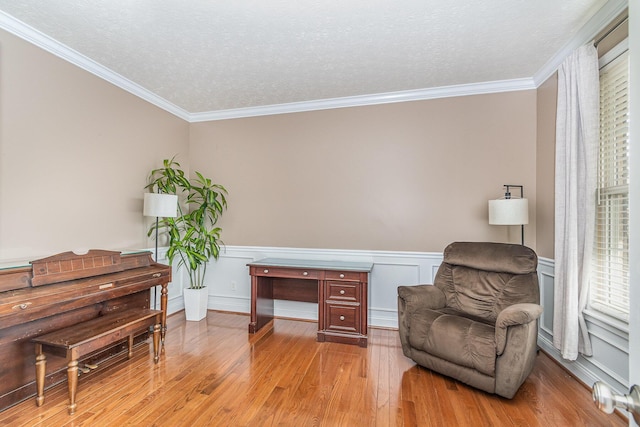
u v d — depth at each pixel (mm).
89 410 1980
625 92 2070
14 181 2322
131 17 2215
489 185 3277
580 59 2266
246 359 2693
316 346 2977
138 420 1891
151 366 2557
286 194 3859
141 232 3455
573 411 2004
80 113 2785
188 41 2514
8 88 2277
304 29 2344
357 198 3631
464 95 3338
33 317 1911
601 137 2279
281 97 3625
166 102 3748
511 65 2875
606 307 2184
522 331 2037
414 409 2018
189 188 3754
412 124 3482
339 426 1855
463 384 2309
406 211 3492
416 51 2641
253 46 2576
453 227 3369
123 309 2809
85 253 2404
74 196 2742
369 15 2182
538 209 3111
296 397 2139
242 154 4004
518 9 2119
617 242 2139
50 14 2191
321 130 3750
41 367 2018
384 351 2877
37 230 2469
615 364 2039
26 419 1886
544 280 2969
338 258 3674
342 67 2924
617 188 2129
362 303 3010
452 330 2287
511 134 3229
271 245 3904
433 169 3424
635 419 597
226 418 1919
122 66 2924
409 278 3471
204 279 4109
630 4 621
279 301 3844
